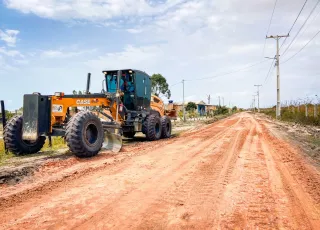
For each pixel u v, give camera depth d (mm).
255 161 7711
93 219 3873
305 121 23984
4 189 5301
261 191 5066
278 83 37750
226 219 3861
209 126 22953
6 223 3777
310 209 4215
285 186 5363
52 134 8523
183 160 7906
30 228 3609
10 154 9016
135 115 12992
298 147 10312
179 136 14852
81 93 10484
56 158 8266
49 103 8406
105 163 7488
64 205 4410
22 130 8391
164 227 3627
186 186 5387
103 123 9930
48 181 5742
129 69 12914
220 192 5016
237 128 19953
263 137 13711
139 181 5742
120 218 3906
